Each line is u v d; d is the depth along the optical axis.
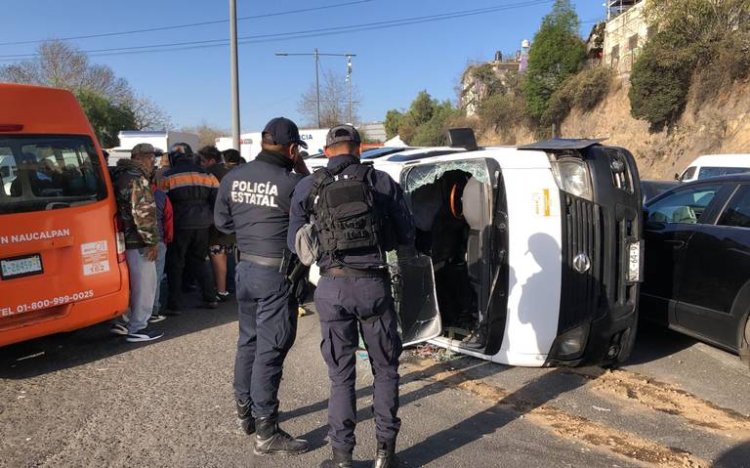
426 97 54.50
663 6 21.19
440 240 5.02
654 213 5.52
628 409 3.91
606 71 26.58
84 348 5.28
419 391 4.21
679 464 3.21
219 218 3.47
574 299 4.23
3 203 4.38
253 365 3.34
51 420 3.79
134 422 3.75
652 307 5.23
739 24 19.56
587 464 3.21
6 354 5.12
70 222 4.76
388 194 3.03
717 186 4.92
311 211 3.02
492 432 3.59
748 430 3.61
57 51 43.28
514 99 33.97
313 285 6.64
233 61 15.61
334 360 3.02
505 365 4.68
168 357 5.02
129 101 46.75
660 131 21.94
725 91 19.39
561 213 4.20
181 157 6.39
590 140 4.28
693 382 4.38
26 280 4.50
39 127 4.64
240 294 3.36
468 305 4.95
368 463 3.22
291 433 3.59
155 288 5.55
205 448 3.41
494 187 4.22
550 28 29.58
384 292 2.96
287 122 3.38
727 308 4.48
